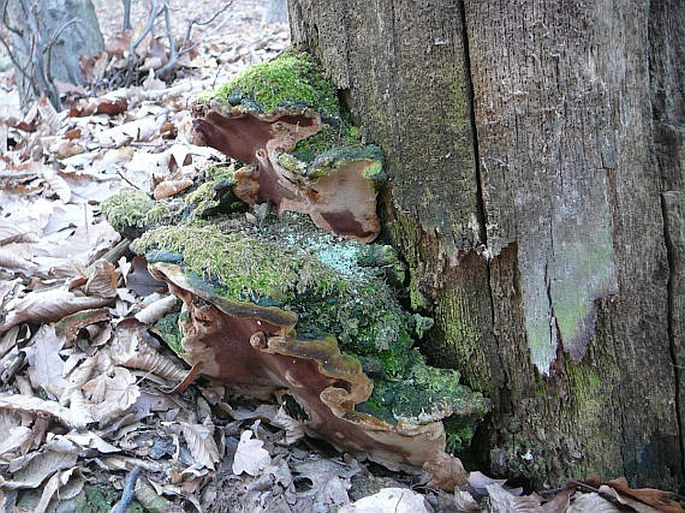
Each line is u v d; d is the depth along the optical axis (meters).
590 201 0.61
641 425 0.65
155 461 0.68
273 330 0.62
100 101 1.47
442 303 0.69
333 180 0.67
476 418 0.68
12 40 1.79
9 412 0.71
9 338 0.79
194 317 0.66
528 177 0.62
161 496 0.66
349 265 0.68
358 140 0.69
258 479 0.67
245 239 0.67
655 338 0.63
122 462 0.67
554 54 0.59
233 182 0.73
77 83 1.85
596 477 0.67
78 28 1.86
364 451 0.70
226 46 2.09
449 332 0.69
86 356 0.77
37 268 0.89
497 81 0.61
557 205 0.62
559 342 0.64
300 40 0.73
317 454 0.72
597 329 0.64
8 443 0.67
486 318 0.67
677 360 0.64
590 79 0.59
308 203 0.70
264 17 3.32
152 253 0.66
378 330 0.66
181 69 1.80
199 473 0.67
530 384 0.67
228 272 0.62
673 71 0.61
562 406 0.67
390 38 0.64
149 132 1.25
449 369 0.69
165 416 0.72
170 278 0.63
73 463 0.67
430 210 0.66
